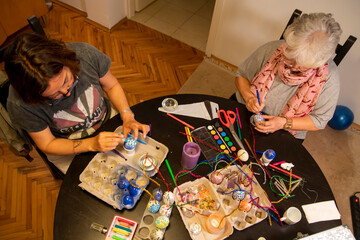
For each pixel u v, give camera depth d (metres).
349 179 1.93
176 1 2.97
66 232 0.89
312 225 0.97
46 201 1.59
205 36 2.70
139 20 2.73
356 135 2.18
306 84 1.20
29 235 1.48
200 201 0.97
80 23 2.60
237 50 2.37
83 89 1.10
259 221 0.95
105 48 2.46
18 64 0.78
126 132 1.09
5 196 1.59
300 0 1.80
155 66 2.40
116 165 1.04
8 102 0.96
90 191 0.95
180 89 2.27
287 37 1.07
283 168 1.10
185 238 0.90
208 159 1.09
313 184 1.07
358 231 1.67
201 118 1.22
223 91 2.32
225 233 0.91
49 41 0.86
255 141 1.17
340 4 1.68
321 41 1.00
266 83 1.28
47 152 1.08
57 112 1.06
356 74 1.93
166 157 1.08
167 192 0.93
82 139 1.12
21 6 2.18
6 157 1.72
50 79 0.83
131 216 0.93
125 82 2.25
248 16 2.08
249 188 1.03
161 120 1.19
